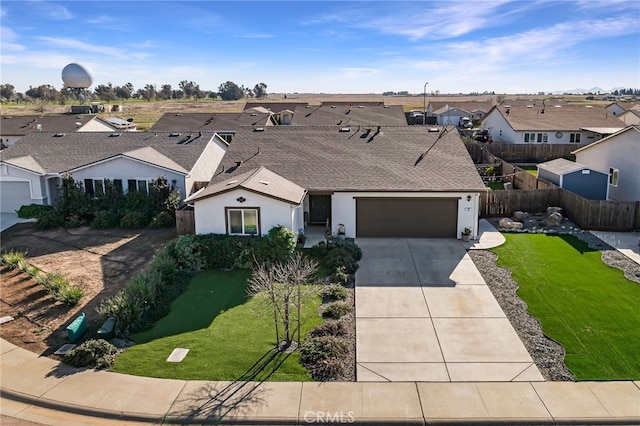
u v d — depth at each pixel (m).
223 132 50.16
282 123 68.44
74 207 27.52
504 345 13.55
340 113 56.69
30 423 10.77
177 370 12.57
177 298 17.03
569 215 25.67
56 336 14.62
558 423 10.42
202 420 10.69
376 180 23.02
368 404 11.11
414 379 12.06
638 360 12.68
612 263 19.44
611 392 11.39
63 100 127.50
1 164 28.59
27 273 19.36
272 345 13.76
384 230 23.09
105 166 28.25
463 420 10.52
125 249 22.69
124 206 27.56
